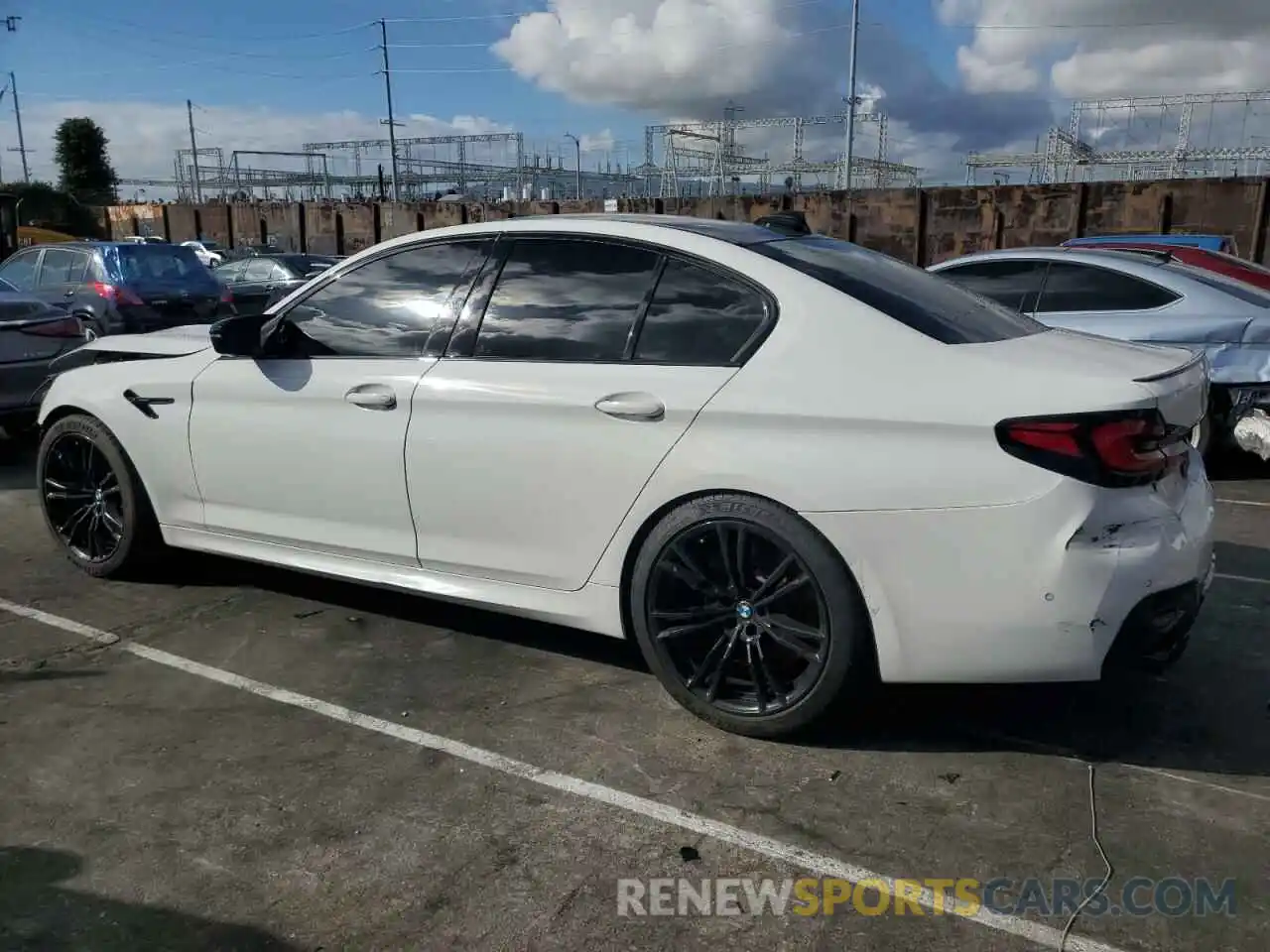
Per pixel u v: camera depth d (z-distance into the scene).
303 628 4.16
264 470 4.06
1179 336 6.76
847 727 3.29
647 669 3.77
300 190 77.19
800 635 3.06
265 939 2.33
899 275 3.54
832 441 2.95
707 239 3.38
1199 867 2.57
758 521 3.03
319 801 2.88
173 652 3.92
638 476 3.22
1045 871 2.56
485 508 3.54
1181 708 3.43
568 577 3.44
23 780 2.99
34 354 7.30
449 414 3.56
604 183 68.00
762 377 3.08
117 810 2.84
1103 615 2.75
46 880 2.53
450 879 2.54
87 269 11.34
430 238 3.83
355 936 2.34
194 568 4.90
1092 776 3.00
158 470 4.40
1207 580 3.08
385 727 3.32
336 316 3.96
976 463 2.79
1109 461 2.73
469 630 4.15
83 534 4.78
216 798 2.90
